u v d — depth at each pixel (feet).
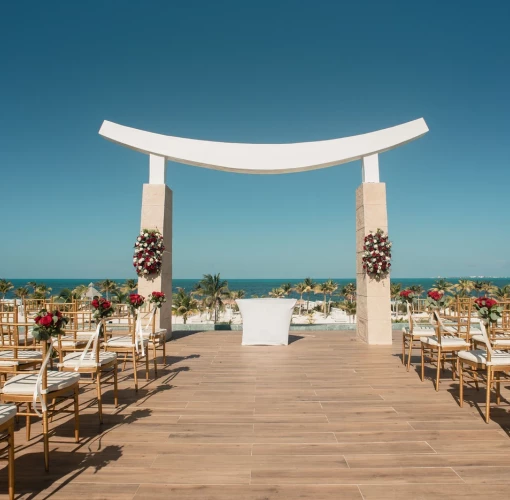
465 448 9.50
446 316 16.48
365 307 24.31
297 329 31.30
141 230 24.82
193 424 11.07
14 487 7.78
